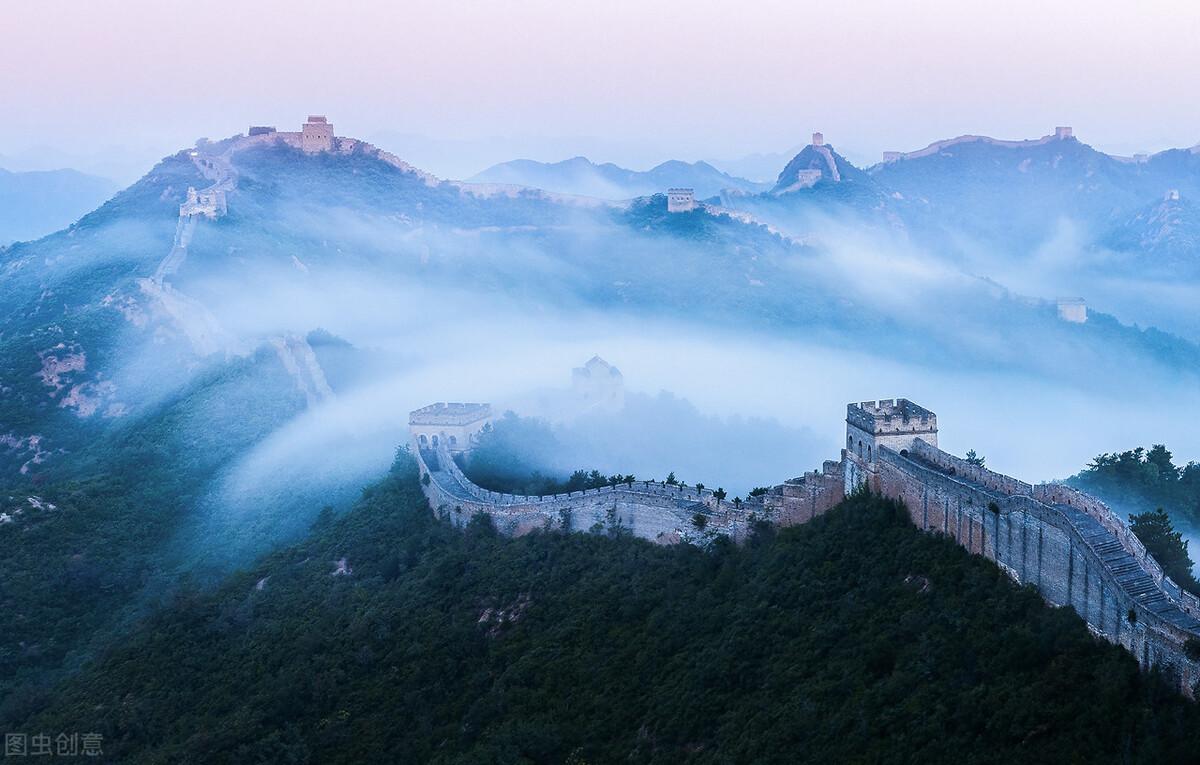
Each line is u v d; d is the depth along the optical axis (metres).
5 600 124.81
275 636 105.69
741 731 70.25
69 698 102.44
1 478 175.50
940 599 69.75
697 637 84.56
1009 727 56.97
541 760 78.31
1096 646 58.09
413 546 116.69
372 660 98.19
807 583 81.00
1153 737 50.34
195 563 136.50
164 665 104.31
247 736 89.62
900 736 60.72
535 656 91.50
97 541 142.00
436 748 85.56
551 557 105.62
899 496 81.12
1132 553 59.06
